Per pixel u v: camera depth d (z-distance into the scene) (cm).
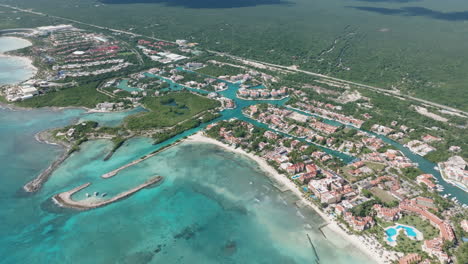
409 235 19038
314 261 17875
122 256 18262
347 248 18512
